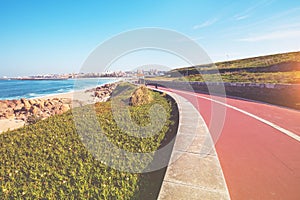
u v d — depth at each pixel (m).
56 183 3.69
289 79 17.02
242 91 13.85
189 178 2.89
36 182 3.77
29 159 4.78
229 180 2.99
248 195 2.62
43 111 18.19
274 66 33.84
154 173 3.78
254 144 4.42
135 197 3.11
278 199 2.52
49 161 4.58
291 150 4.03
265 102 10.61
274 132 5.26
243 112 7.98
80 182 3.61
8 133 6.92
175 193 2.54
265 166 3.38
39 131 6.79
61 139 5.89
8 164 4.61
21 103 23.47
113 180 3.60
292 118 6.73
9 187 3.70
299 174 3.08
